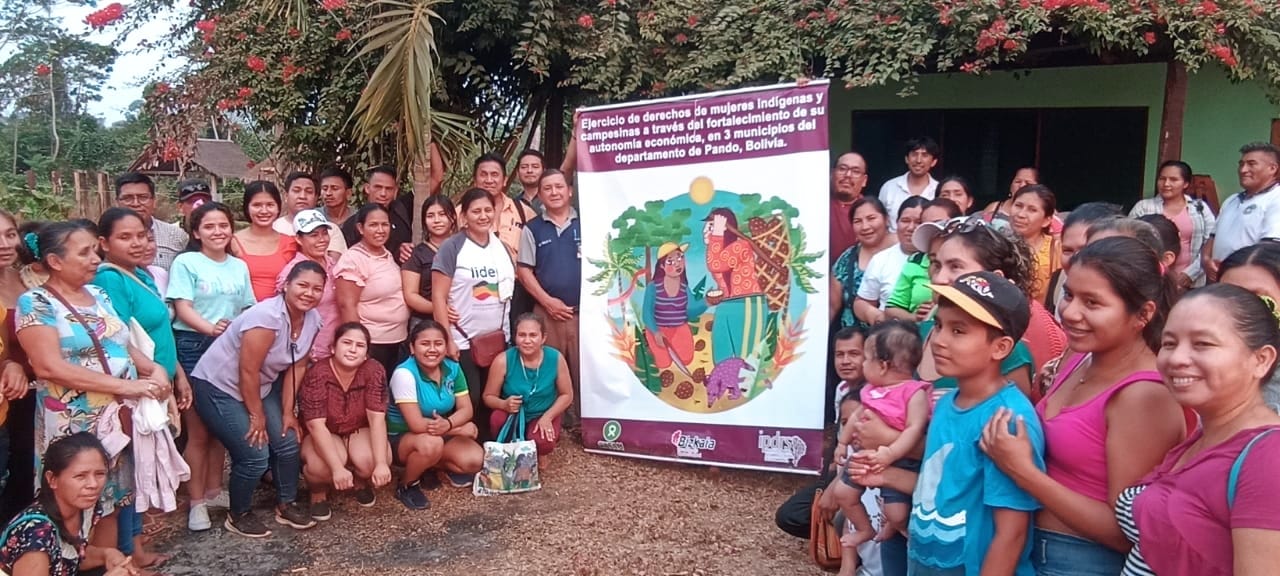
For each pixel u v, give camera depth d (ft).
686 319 17.46
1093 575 7.14
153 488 12.35
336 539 14.65
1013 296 7.48
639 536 14.60
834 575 12.97
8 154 101.65
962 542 7.54
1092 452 6.97
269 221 16.76
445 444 16.60
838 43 22.48
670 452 17.61
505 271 17.61
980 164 31.19
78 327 11.81
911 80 25.71
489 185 19.16
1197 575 5.95
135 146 103.86
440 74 25.26
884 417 9.64
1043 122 30.12
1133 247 7.06
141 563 13.46
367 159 25.29
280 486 15.03
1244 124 28.22
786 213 16.62
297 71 24.67
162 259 17.25
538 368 17.28
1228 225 19.51
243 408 14.44
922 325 12.91
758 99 16.71
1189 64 20.66
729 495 16.42
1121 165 29.19
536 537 14.60
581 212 18.28
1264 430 5.75
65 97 99.66
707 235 17.25
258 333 13.96
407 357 17.49
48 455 10.60
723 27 24.22
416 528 15.07
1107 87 28.99
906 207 15.23
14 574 10.32
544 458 18.10
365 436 15.72
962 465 7.57
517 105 28.81
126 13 26.03
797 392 16.58
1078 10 20.61
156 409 12.26
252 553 14.10
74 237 11.73
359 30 24.07
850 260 17.12
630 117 17.74
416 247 18.01
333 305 16.74
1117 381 7.04
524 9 25.44
